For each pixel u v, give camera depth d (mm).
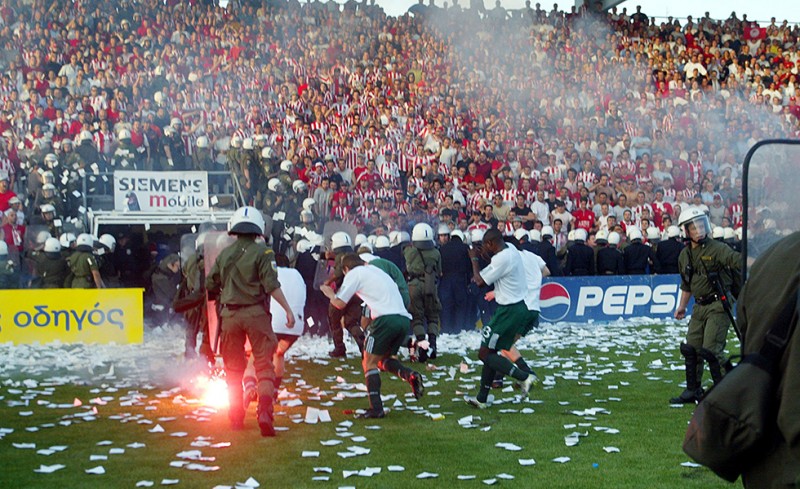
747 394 2744
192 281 11469
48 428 7738
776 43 29797
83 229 16969
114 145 18938
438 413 8398
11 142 18641
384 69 24844
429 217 19391
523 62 26844
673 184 23188
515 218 19141
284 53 24203
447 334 15594
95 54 21891
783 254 2846
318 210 18875
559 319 17500
